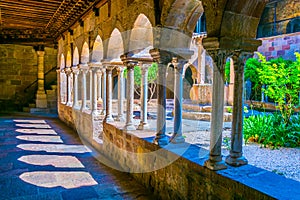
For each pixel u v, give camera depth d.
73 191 3.09
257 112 5.38
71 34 7.18
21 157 4.44
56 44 9.85
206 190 2.22
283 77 3.82
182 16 2.94
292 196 1.65
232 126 2.29
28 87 11.46
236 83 2.24
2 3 5.53
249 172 2.09
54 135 6.35
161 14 2.95
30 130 6.91
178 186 2.61
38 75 10.74
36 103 10.66
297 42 8.10
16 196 2.92
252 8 2.15
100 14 4.95
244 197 1.84
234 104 2.27
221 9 2.08
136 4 3.47
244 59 2.21
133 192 3.12
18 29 8.61
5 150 4.87
